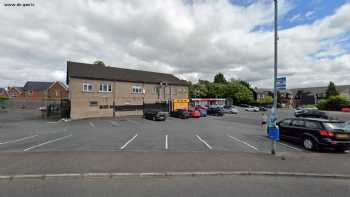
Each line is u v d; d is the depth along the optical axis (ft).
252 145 33.88
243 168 20.75
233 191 15.76
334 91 221.46
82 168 20.03
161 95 119.34
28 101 175.94
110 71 107.55
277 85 25.99
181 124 67.92
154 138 39.22
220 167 20.93
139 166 20.90
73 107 86.17
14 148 29.81
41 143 33.65
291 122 35.45
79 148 29.84
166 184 17.02
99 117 93.20
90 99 91.35
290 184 17.46
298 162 23.03
